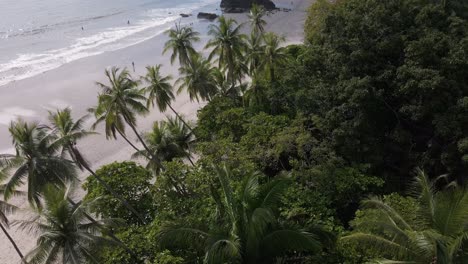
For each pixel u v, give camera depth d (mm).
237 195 22188
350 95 32688
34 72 72188
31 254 19969
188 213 26500
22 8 120688
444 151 29938
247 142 34219
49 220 19906
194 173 29875
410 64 32312
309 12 55406
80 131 30094
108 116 35562
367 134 32688
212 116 42562
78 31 102062
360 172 30422
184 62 51938
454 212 16984
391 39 34125
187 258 23078
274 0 142500
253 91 44906
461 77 31656
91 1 139000
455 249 15594
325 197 27203
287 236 19281
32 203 24984
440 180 31328
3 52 82250
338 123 33344
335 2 53656
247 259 19594
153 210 30109
